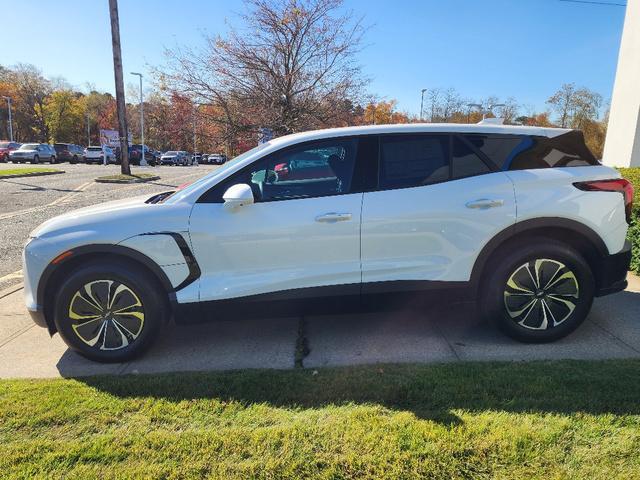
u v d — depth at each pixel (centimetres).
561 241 363
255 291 348
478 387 293
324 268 351
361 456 232
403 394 288
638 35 1096
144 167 4522
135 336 352
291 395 293
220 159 6247
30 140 8200
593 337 377
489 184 352
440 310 445
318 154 359
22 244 787
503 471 221
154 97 1280
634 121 1109
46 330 421
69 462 234
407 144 361
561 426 249
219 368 344
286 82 1205
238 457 235
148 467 229
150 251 342
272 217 346
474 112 3922
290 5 1172
